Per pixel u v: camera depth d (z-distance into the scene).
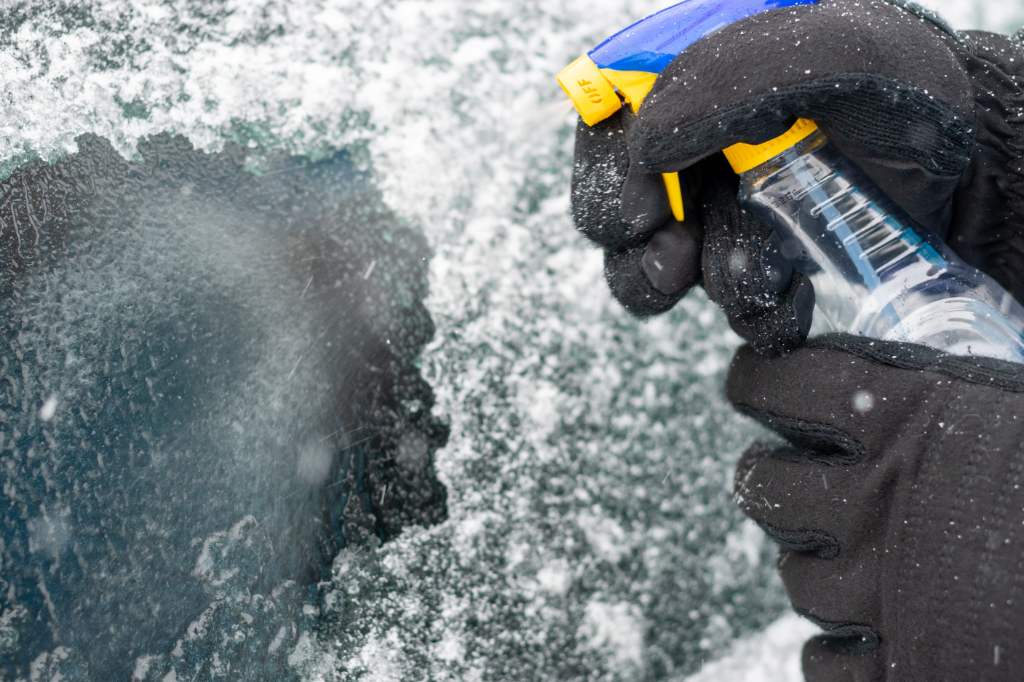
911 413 0.70
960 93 0.72
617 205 0.82
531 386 1.12
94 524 0.95
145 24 1.04
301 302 1.05
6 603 0.90
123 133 1.02
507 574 1.08
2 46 0.99
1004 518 0.61
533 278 1.13
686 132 0.71
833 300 0.90
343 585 1.03
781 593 1.21
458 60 1.13
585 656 1.10
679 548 1.16
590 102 0.79
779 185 0.80
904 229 0.85
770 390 0.81
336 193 1.08
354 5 1.10
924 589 0.65
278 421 1.03
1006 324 0.86
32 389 0.95
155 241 1.01
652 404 1.16
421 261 1.10
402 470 1.06
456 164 1.12
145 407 0.98
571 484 1.12
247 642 0.98
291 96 1.07
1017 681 0.59
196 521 0.98
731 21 0.75
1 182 0.97
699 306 1.19
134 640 0.94
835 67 0.68
